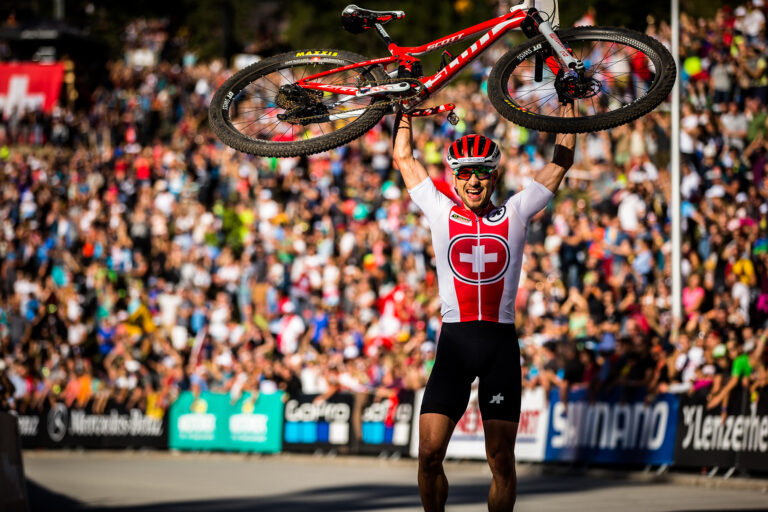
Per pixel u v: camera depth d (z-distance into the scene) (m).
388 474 21.58
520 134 30.47
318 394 25.67
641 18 37.00
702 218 24.33
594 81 7.91
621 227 24.41
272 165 34.31
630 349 20.55
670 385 20.22
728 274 22.33
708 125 25.84
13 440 12.55
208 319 29.69
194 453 27.80
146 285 33.28
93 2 61.91
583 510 14.93
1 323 32.22
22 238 35.59
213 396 27.62
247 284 30.36
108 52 47.12
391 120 34.59
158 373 29.72
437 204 7.82
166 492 18.50
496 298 7.59
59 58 45.34
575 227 25.73
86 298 33.19
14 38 45.38
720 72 26.81
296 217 31.73
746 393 18.22
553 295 24.52
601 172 27.55
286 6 59.53
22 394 30.75
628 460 20.16
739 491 17.38
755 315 21.55
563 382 21.58
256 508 16.03
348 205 31.20
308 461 25.36
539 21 8.23
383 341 25.02
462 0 50.09
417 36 50.16
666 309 23.06
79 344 31.30
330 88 8.48
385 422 24.23
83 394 29.91
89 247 34.78
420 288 27.05
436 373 7.65
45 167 38.81
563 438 21.53
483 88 33.31
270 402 26.55
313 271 28.88
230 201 34.66
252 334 27.42
